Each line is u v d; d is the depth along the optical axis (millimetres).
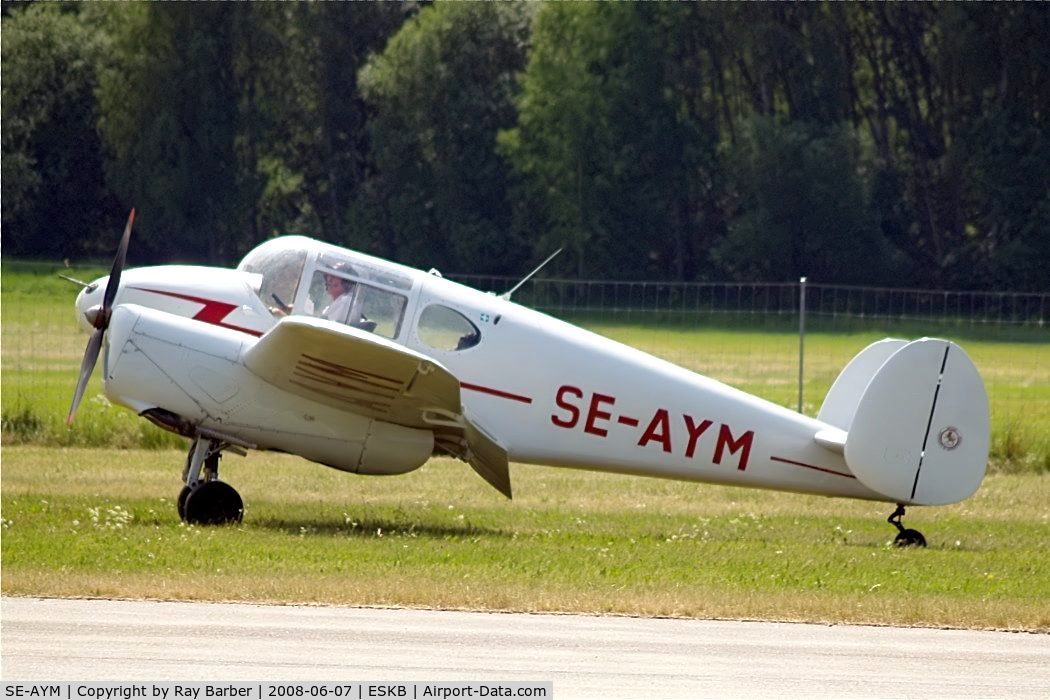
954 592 37406
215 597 33812
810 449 49625
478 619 32906
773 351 118250
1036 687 28828
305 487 57500
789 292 193125
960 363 47781
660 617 33844
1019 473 67938
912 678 29203
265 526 45750
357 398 44844
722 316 131000
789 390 90500
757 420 49531
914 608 34812
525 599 34500
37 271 143375
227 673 28047
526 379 48344
